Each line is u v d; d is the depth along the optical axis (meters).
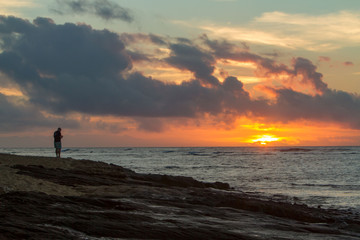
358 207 23.33
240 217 14.10
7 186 15.67
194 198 18.44
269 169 61.44
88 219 10.59
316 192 30.92
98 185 21.05
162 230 10.24
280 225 13.22
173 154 155.75
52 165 26.91
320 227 13.80
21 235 8.30
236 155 139.50
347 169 61.69
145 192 18.75
